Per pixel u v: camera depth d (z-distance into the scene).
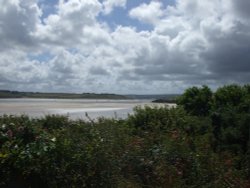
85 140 7.27
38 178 6.54
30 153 6.48
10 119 7.65
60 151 6.61
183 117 11.43
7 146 6.53
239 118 10.78
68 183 6.51
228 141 10.38
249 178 8.62
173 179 7.40
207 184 7.67
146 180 7.67
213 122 11.16
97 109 57.69
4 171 6.36
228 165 8.49
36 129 7.14
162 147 8.34
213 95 14.08
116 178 6.97
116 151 7.68
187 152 8.31
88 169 6.66
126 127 10.05
